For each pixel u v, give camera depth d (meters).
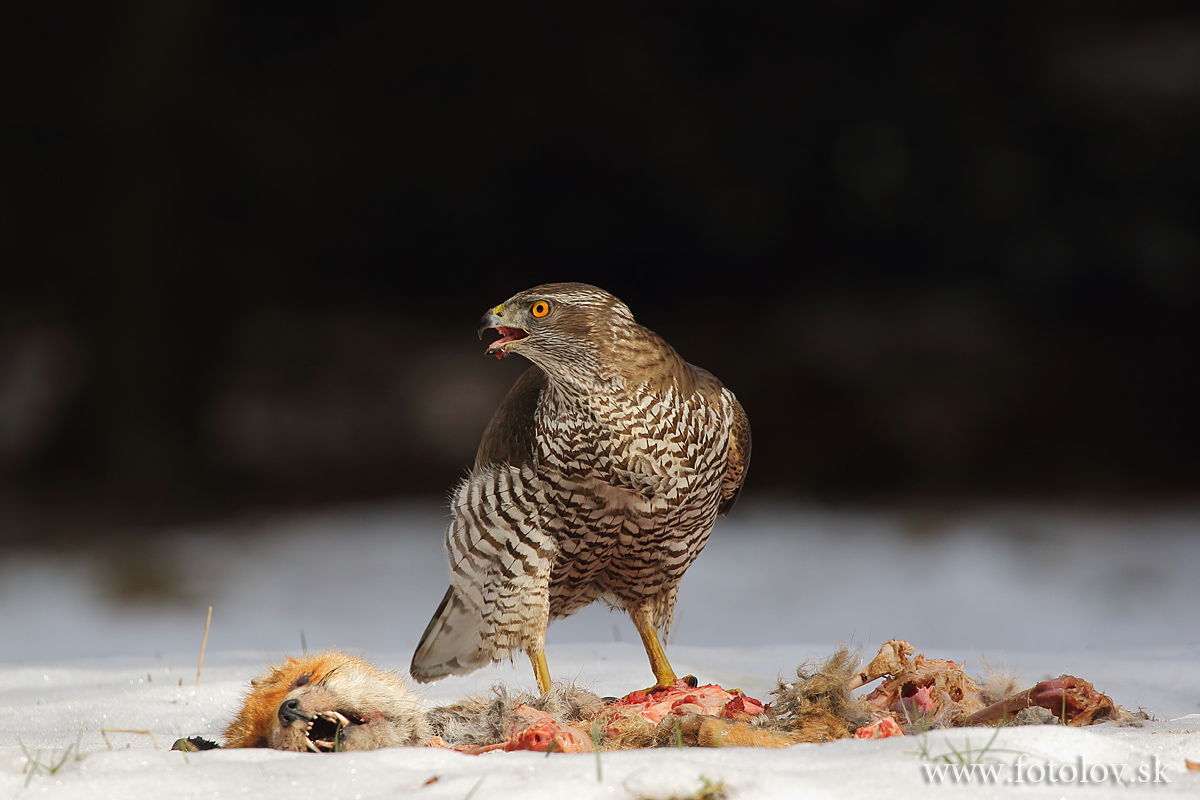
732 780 19.17
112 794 19.19
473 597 19.83
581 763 19.23
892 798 19.16
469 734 19.45
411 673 19.89
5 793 19.19
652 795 19.16
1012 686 19.52
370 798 19.19
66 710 19.77
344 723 19.36
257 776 19.22
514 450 19.81
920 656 19.53
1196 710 19.73
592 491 19.78
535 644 19.81
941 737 19.28
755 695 19.88
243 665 20.09
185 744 19.38
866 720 19.44
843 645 19.55
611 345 19.75
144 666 20.12
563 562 19.84
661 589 19.92
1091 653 20.20
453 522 19.84
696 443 19.80
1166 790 19.17
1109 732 19.38
